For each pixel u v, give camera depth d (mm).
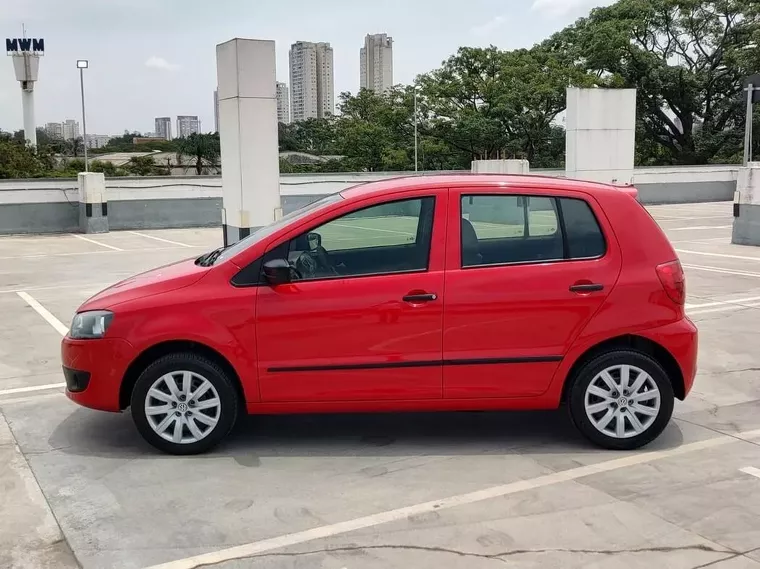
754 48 36031
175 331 4445
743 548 3434
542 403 4621
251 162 10859
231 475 4312
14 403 5723
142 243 17656
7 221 20406
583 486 4125
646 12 38781
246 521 3729
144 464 4492
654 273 4586
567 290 4512
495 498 3975
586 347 4555
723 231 18109
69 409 5578
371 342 4469
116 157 42344
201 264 4898
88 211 20500
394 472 4348
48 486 4176
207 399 4578
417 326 4461
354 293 4449
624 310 4547
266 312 4438
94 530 3645
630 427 4633
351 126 42062
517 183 4656
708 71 39438
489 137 36688
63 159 42219
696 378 6238
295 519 3746
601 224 4613
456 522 3697
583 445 4773
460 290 4469
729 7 37531
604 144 17969
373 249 4598
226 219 11531
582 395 4605
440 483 4180
